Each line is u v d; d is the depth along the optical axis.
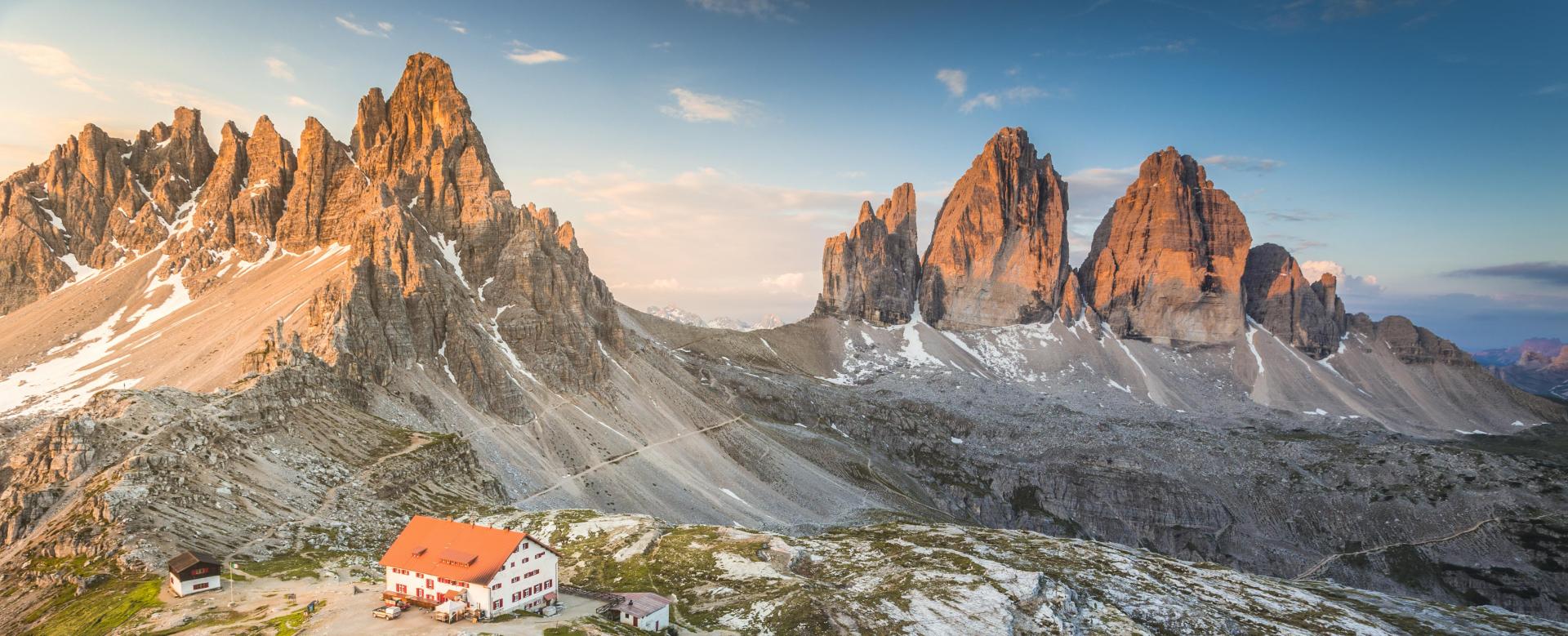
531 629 106.44
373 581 129.88
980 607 147.50
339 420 199.75
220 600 115.94
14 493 145.25
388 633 102.50
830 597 143.75
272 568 132.38
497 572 111.75
